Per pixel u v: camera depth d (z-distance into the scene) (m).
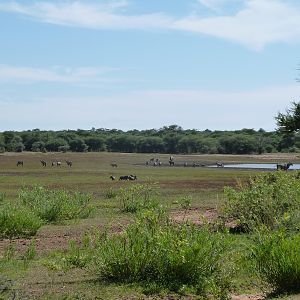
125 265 9.38
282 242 8.61
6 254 11.98
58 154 123.62
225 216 14.70
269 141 135.25
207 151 140.00
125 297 8.40
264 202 13.41
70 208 19.20
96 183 40.16
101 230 15.78
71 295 8.43
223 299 8.23
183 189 33.97
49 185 37.94
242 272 9.34
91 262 10.70
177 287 8.81
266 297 8.19
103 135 160.12
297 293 8.16
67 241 14.21
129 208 21.48
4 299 8.03
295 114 26.47
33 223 15.26
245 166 78.12
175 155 126.62
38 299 8.20
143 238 9.55
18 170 61.31
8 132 148.75
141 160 98.69
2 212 15.35
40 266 10.84
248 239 11.68
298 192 13.96
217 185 37.69
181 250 9.02
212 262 9.05
